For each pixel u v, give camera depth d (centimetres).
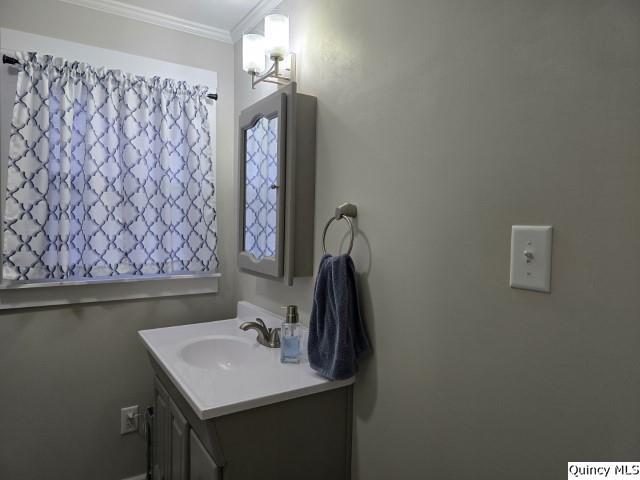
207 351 160
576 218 70
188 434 124
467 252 90
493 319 84
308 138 142
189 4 182
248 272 168
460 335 91
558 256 73
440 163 96
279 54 146
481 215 86
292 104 138
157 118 186
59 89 166
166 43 195
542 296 75
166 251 187
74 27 174
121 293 187
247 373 122
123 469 192
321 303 121
